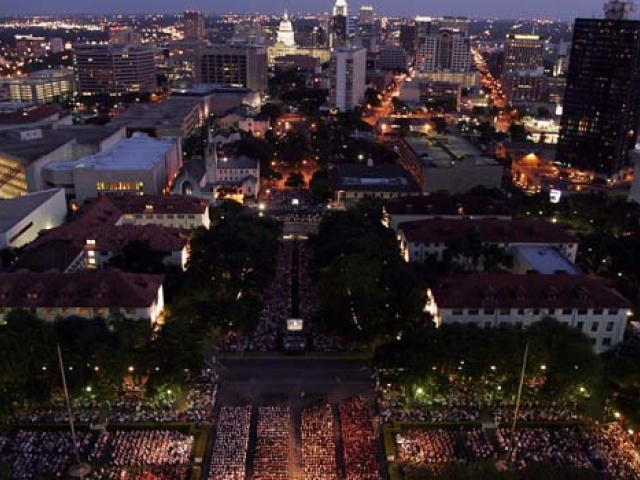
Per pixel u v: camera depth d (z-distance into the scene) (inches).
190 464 4658.0
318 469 4640.8
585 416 5231.3
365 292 6264.8
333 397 5580.7
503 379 5260.8
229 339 6432.1
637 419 4815.5
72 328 5388.8
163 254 7411.4
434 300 6333.7
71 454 4722.0
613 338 6210.6
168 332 5467.5
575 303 6102.4
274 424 5128.0
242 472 4574.3
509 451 4658.0
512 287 6245.1
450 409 5329.7
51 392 5036.9
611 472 4598.9
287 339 6378.0
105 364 5064.0
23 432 4950.8
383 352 5477.4
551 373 5172.2
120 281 6136.8
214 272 6983.3
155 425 5064.0
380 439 5019.7
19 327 5241.1
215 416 5290.4
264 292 7514.8
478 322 6156.5
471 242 7258.9
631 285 7618.1
